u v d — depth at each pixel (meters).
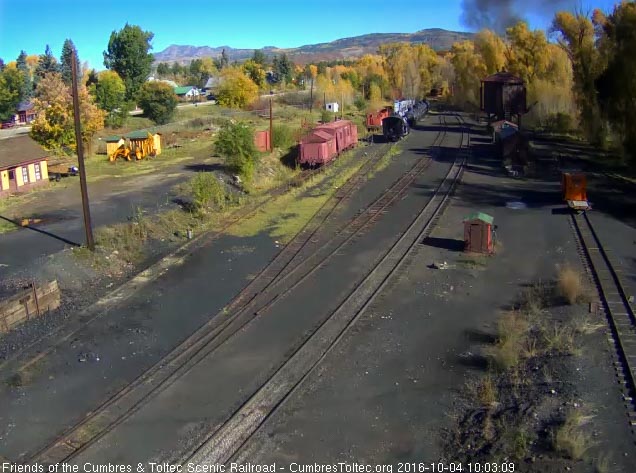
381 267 22.95
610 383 13.64
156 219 29.50
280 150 47.75
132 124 75.00
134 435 12.84
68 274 22.20
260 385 14.74
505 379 14.52
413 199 33.91
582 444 11.17
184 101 114.00
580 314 17.80
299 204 33.50
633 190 34.59
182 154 50.50
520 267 22.61
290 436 12.64
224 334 17.67
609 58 46.78
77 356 16.55
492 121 65.75
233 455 11.98
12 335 17.77
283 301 20.05
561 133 61.50
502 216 30.02
